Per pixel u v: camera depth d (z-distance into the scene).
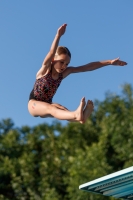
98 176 21.00
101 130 25.55
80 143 24.95
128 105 25.48
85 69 9.27
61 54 8.75
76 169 21.55
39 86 8.91
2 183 24.75
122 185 10.94
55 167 23.61
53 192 21.88
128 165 22.06
